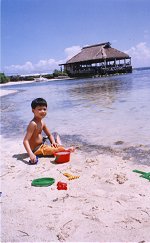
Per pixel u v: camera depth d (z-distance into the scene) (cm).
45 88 2628
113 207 265
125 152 441
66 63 5219
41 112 450
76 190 309
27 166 405
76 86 2488
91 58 4725
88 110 908
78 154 450
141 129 580
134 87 1755
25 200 295
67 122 732
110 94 1391
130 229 229
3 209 279
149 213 250
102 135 564
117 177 335
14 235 234
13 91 2455
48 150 441
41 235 231
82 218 250
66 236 227
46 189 318
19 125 757
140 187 303
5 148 518
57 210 268
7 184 343
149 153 427
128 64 5253
